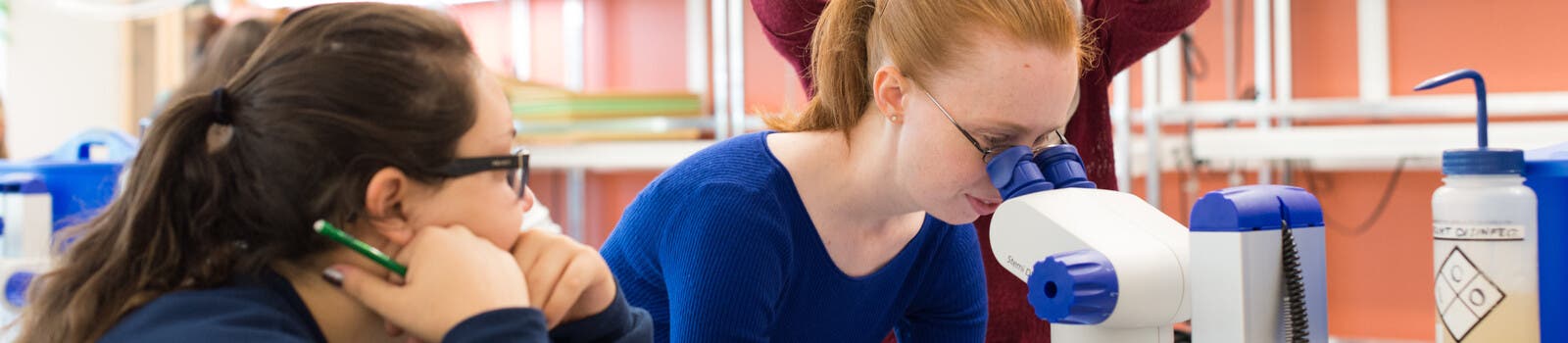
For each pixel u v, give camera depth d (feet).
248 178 2.52
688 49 14.26
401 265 2.58
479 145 2.67
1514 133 9.87
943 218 3.64
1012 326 5.45
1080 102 5.25
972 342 4.49
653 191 4.03
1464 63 11.35
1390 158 11.46
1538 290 3.26
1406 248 11.64
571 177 14.49
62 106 17.57
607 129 12.74
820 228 3.93
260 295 2.52
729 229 3.68
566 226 15.17
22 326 2.71
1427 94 11.50
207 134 2.57
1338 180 11.90
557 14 14.82
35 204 5.47
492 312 2.46
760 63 13.91
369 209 2.53
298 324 2.50
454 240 2.56
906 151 3.57
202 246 2.53
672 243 3.82
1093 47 4.60
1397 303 11.69
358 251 2.50
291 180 2.50
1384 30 11.54
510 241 2.77
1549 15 11.04
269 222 2.52
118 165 5.64
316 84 2.49
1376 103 10.33
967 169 3.45
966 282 4.41
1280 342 2.86
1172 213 12.41
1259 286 2.83
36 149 17.30
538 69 14.93
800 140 3.94
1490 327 3.18
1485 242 3.17
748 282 3.67
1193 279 2.91
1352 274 11.89
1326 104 10.43
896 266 4.17
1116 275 2.82
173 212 2.54
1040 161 3.44
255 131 2.51
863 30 3.83
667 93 13.17
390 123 2.51
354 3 2.62
